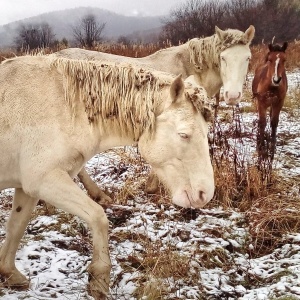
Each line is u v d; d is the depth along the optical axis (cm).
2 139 294
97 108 301
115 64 312
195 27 2827
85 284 323
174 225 431
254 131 744
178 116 287
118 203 489
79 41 3297
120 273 346
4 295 314
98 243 289
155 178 500
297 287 322
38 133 289
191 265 358
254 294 318
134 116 302
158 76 307
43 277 343
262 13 3122
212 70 638
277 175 537
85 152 303
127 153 610
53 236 412
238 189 505
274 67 690
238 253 393
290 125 841
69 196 286
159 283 322
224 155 545
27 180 292
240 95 621
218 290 328
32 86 297
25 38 3097
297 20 3069
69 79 300
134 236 412
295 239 405
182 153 289
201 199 287
